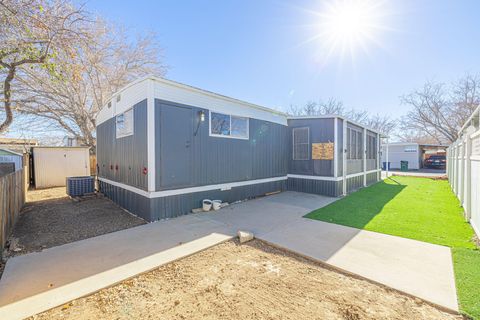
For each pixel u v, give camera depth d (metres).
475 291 2.25
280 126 8.59
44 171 10.82
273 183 8.27
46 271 2.72
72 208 6.20
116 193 6.71
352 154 9.41
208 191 5.95
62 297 2.21
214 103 6.12
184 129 5.39
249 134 7.22
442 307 2.04
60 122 13.11
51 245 3.61
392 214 5.34
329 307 2.08
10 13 3.95
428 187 10.13
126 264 2.91
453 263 2.86
